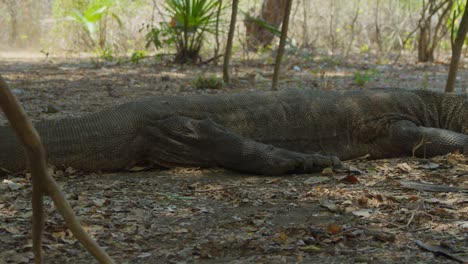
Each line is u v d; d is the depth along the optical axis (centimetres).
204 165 558
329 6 1958
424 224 402
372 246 368
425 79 1141
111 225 402
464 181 500
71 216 207
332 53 1742
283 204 454
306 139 599
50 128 537
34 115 796
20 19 2045
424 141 584
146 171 563
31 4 2055
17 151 520
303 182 516
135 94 995
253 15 1864
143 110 560
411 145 591
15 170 523
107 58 1614
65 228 391
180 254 359
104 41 1864
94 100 931
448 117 627
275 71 943
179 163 558
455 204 440
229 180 527
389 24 1927
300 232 390
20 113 194
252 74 1231
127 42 1856
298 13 1944
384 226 401
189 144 553
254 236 386
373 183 500
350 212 431
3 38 2053
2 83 190
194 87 1062
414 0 1884
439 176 511
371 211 430
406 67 1452
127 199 465
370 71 1361
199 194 483
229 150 543
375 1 1980
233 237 383
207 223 414
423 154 591
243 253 362
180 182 519
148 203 455
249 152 540
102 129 543
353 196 466
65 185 503
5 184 495
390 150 605
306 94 616
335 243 372
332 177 525
